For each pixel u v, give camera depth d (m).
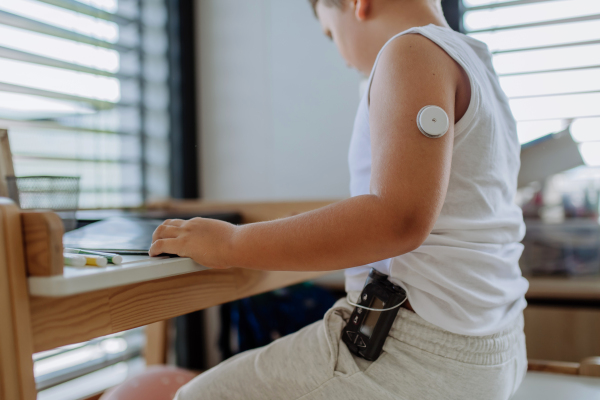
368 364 0.52
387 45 0.51
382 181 0.44
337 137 1.61
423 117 0.44
